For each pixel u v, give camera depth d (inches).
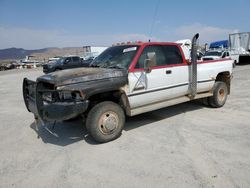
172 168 137.9
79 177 133.6
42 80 171.9
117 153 161.0
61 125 226.1
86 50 1272.1
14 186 127.3
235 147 162.1
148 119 233.3
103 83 171.2
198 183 122.2
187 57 232.8
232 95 333.4
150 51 204.2
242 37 958.4
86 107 163.0
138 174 133.5
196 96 243.8
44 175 137.3
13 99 378.0
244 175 127.7
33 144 183.6
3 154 167.2
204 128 202.4
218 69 261.6
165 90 212.2
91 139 188.7
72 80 162.9
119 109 181.3
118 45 223.8
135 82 189.5
